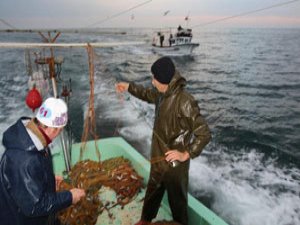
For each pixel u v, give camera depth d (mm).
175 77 2166
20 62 21500
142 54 28828
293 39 52938
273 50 36344
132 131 8930
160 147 2410
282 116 12500
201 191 6164
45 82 2928
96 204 3234
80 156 3777
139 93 2701
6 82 15156
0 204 1508
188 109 2137
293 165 7832
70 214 2932
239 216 5422
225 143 9312
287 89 17594
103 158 4227
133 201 3428
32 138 1462
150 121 9672
